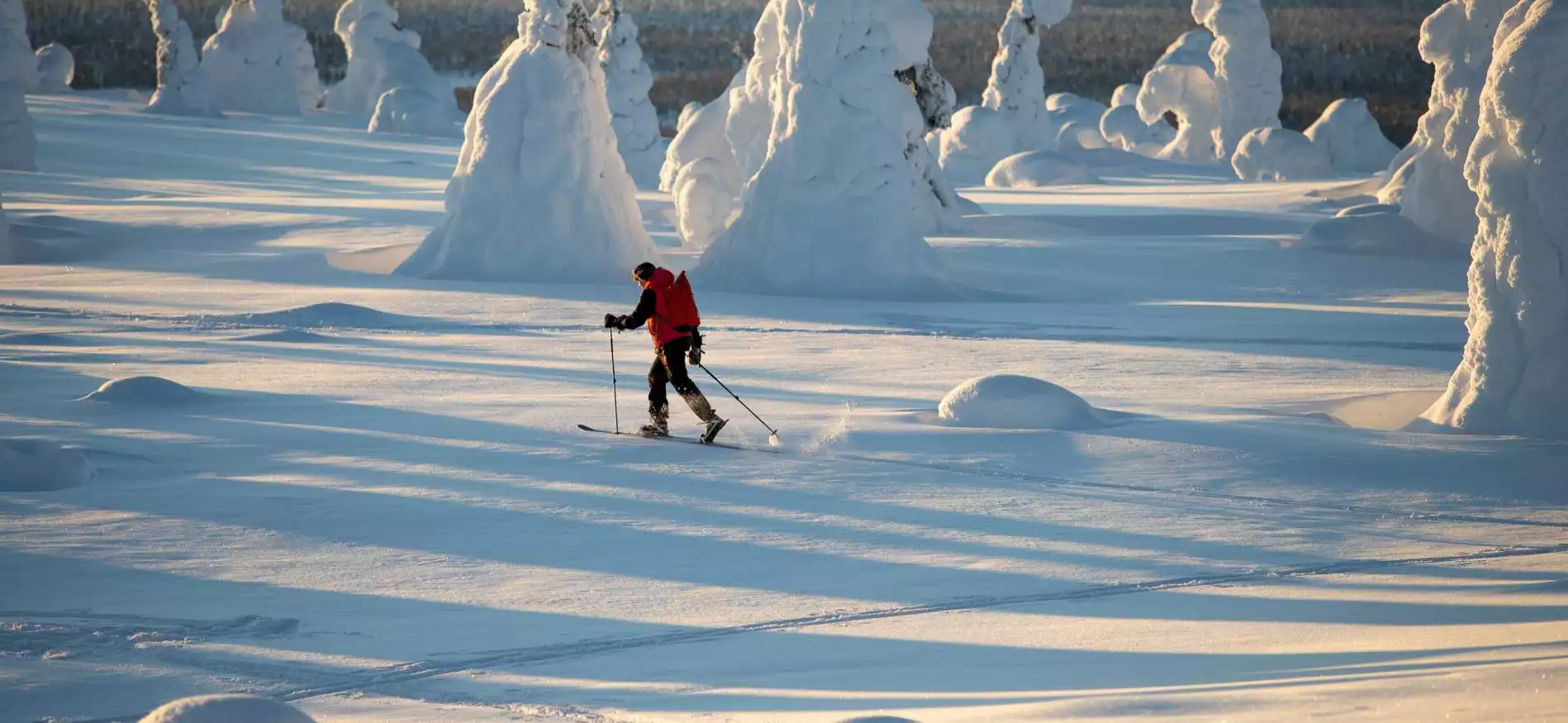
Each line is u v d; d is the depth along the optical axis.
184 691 21.11
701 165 124.38
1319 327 79.31
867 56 98.31
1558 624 22.48
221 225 129.50
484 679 21.89
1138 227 146.00
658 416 43.53
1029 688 20.27
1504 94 45.34
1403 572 28.95
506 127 101.19
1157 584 28.22
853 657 23.12
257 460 39.47
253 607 26.05
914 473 38.56
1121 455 40.53
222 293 88.69
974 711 18.25
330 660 22.91
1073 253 118.00
